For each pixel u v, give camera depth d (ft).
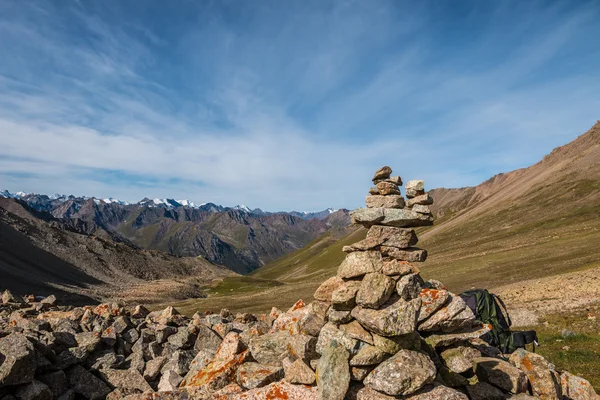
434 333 37.35
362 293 33.71
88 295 324.80
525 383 34.86
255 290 458.09
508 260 229.66
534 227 366.22
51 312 70.49
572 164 550.36
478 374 35.73
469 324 37.37
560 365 54.39
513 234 366.84
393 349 31.45
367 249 37.40
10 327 56.08
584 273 137.80
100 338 52.01
